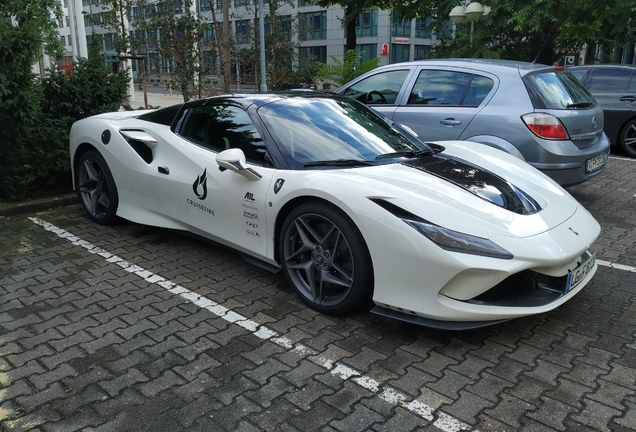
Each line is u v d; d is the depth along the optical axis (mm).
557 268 2844
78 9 11078
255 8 12453
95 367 2621
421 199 2859
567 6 12891
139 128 4457
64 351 2766
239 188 3496
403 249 2721
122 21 11062
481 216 2834
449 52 15766
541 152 5023
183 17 10680
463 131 5430
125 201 4551
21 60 4863
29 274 3799
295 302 3371
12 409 2293
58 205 5605
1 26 4734
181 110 4230
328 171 3184
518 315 2719
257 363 2666
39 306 3291
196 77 11312
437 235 2672
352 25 17531
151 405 2328
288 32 13328
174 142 4082
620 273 3924
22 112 4973
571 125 5062
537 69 5422
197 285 3627
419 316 2779
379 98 6230
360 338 2920
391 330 3008
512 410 2307
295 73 12992
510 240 2717
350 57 13297
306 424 2207
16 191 5426
